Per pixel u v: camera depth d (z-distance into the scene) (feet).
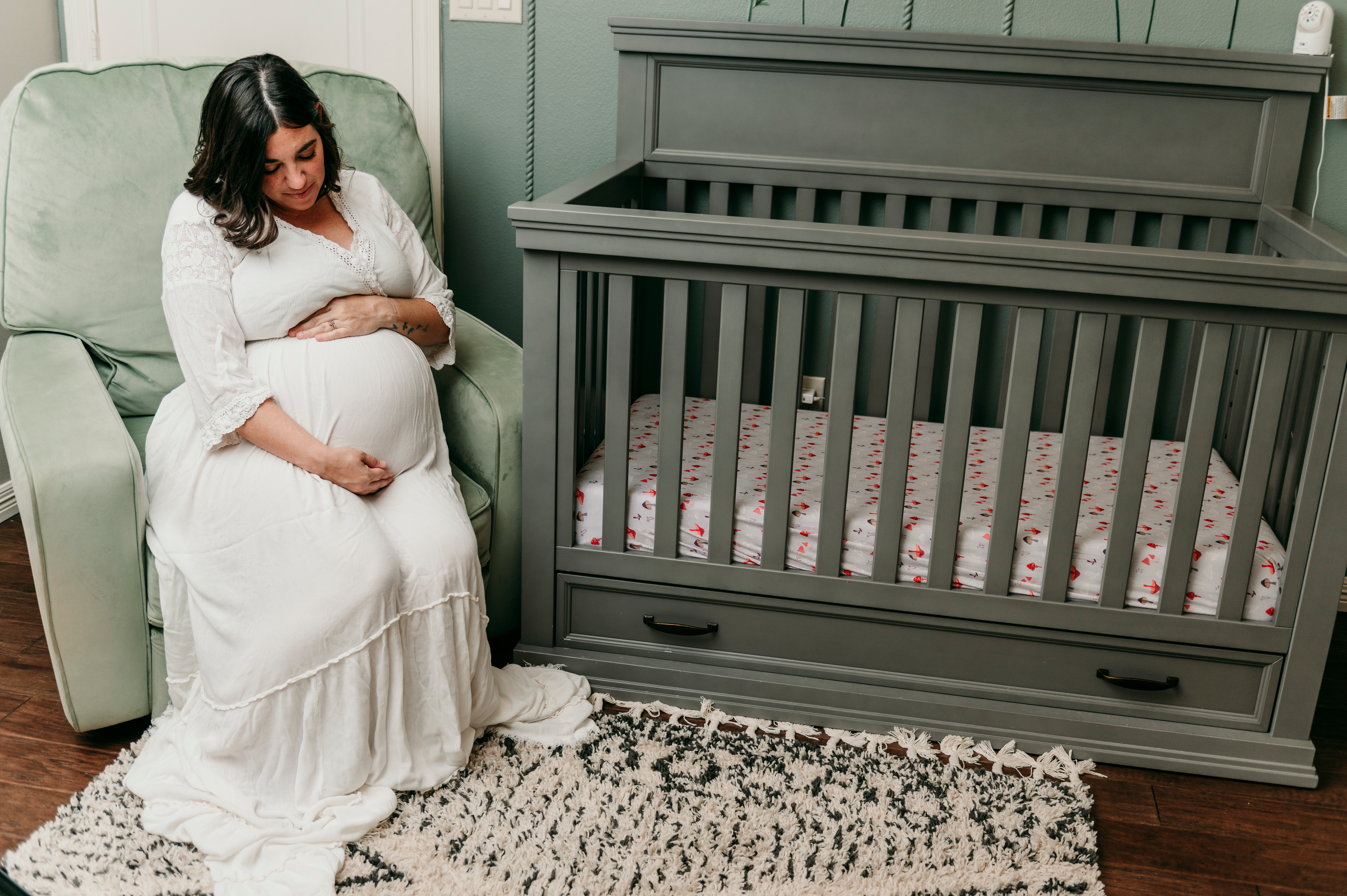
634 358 8.14
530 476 6.20
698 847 5.18
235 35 8.18
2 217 6.19
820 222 8.01
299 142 5.05
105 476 5.17
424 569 5.27
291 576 5.05
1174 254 5.07
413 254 6.12
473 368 6.53
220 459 5.34
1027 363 5.49
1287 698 5.82
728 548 6.14
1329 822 5.64
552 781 5.57
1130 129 7.20
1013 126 7.32
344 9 8.05
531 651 6.56
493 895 4.86
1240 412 7.25
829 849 5.19
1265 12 7.09
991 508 6.32
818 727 6.27
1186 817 5.65
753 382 8.26
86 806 5.25
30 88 6.23
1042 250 5.13
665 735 6.01
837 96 7.46
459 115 8.28
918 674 6.23
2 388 5.64
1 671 6.41
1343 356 5.19
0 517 8.23
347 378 5.41
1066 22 7.33
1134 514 5.66
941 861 5.15
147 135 6.42
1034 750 6.07
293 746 5.12
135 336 6.42
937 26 7.46
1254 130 7.09
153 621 5.45
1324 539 5.50
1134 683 5.90
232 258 5.33
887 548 5.95
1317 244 6.00
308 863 4.91
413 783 5.40
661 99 7.70
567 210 5.56
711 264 5.61
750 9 7.65
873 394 8.10
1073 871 5.13
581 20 7.88
